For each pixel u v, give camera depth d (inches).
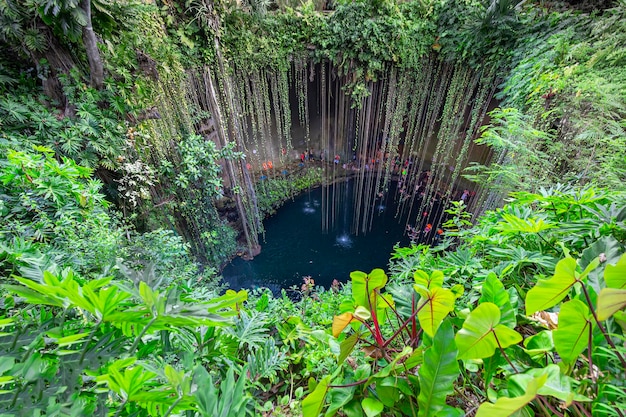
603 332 21.5
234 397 26.4
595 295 27.6
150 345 29.6
